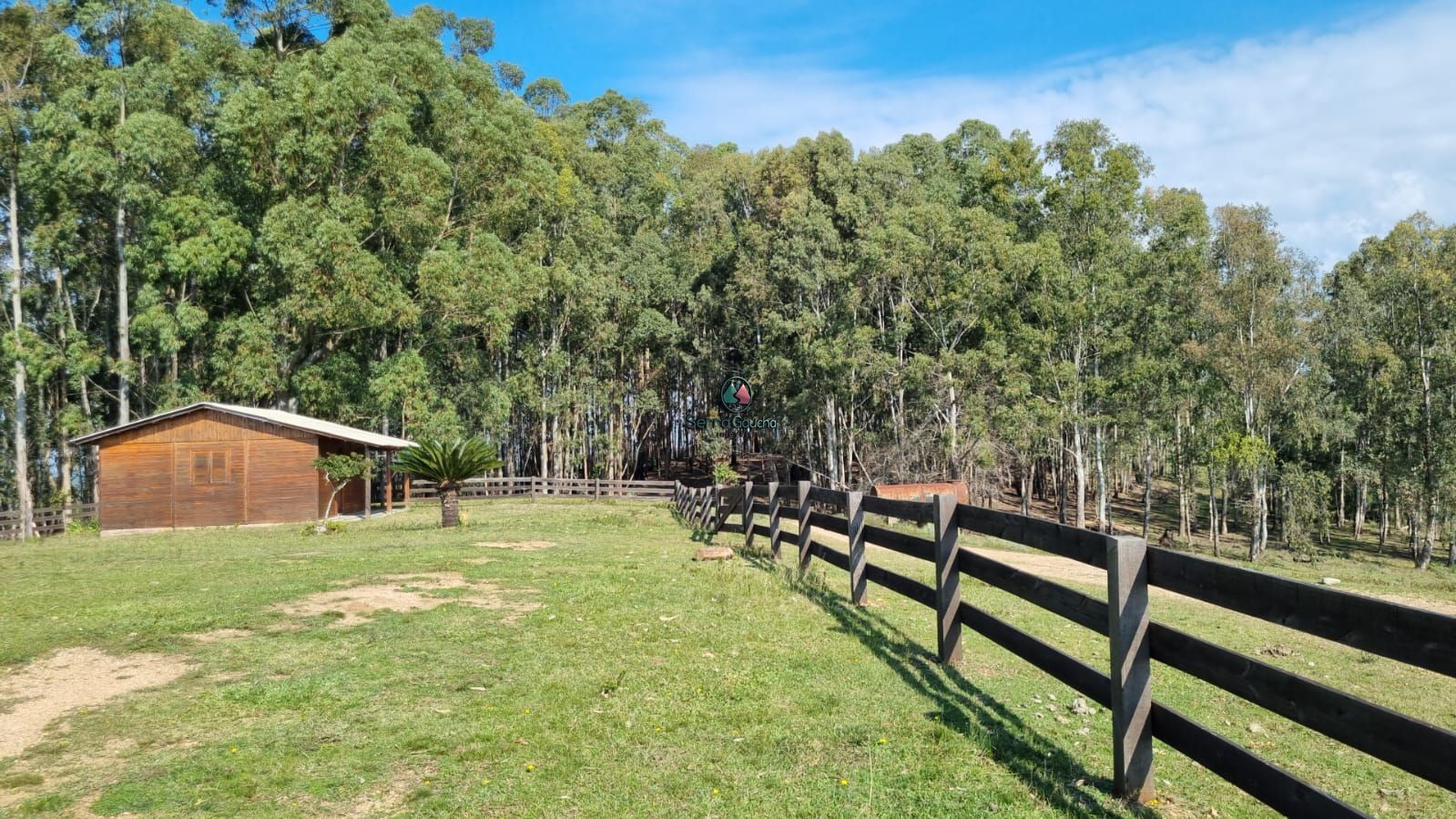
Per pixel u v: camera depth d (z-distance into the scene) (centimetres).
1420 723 264
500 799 406
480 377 4534
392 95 3628
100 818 385
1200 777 447
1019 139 5394
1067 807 394
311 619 787
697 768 443
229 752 464
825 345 4506
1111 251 4509
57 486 4409
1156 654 403
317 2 4231
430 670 621
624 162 5919
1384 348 4453
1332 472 5591
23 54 3425
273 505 2622
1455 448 4175
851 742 482
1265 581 337
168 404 3506
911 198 5059
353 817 386
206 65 3656
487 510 2980
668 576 1055
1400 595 1855
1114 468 5906
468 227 4112
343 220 3444
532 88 6856
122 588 1020
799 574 1064
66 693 569
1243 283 4372
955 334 4644
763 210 5481
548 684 586
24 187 3416
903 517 759
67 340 3609
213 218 3425
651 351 5816
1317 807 294
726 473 4016
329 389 3559
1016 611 1009
